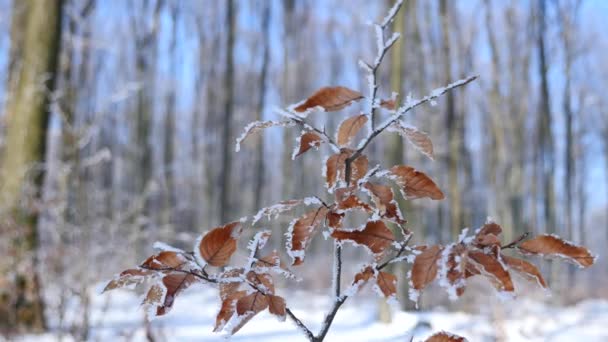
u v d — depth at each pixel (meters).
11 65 7.34
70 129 5.76
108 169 14.66
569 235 15.89
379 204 0.95
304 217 0.97
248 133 1.03
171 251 0.97
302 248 0.94
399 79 7.39
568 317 8.01
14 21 7.69
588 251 0.84
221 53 21.56
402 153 7.18
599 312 8.98
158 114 22.31
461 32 15.45
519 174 15.06
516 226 14.77
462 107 14.20
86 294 4.72
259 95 18.12
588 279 14.96
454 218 10.40
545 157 15.88
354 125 1.11
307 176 19.77
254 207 18.55
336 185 1.10
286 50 17.59
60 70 8.07
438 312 7.36
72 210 5.23
